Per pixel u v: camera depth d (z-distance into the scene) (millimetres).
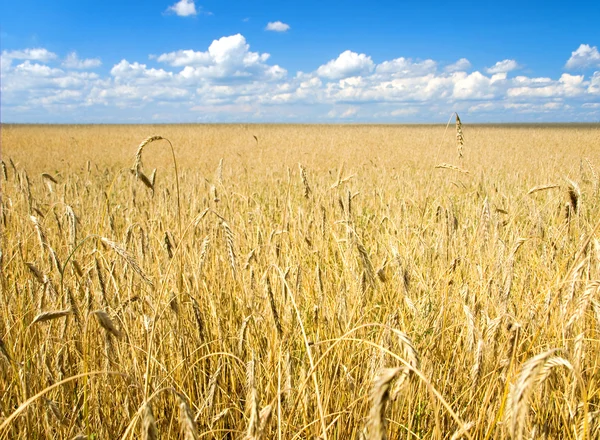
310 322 4000
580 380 1514
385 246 5422
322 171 17609
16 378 2975
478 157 21250
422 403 3146
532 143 31250
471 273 4312
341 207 6281
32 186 10219
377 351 2879
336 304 3770
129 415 2984
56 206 7703
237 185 11258
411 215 7109
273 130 55094
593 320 3164
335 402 3084
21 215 6016
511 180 13414
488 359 2971
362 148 28844
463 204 9484
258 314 3656
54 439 2969
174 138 38938
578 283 2637
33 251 4949
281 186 12328
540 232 5008
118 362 3213
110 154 27234
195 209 6711
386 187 11789
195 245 4738
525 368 1452
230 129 56781
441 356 3406
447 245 4680
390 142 34062
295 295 3881
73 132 49781
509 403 1483
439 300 3957
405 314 3916
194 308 3352
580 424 2510
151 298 3744
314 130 55938
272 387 3094
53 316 2346
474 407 3068
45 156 25625
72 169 19531
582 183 7223
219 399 3385
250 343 3652
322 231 5383
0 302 3564
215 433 3027
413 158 22453
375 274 3547
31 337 3545
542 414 2787
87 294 3230
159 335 3633
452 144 30625
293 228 5754
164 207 6922
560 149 26641
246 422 2795
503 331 3031
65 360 3270
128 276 3904
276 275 4121
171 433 3025
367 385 2842
